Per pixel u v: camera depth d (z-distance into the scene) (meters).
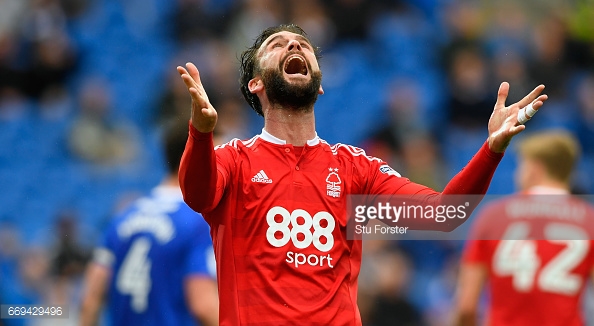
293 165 12.37
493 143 11.66
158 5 47.09
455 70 43.97
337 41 45.69
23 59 43.38
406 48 46.25
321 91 13.20
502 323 17.80
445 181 39.41
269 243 11.80
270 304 11.53
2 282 31.14
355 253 12.37
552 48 47.19
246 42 43.25
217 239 12.11
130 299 16.27
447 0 48.91
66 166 39.97
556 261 17.70
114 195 38.44
